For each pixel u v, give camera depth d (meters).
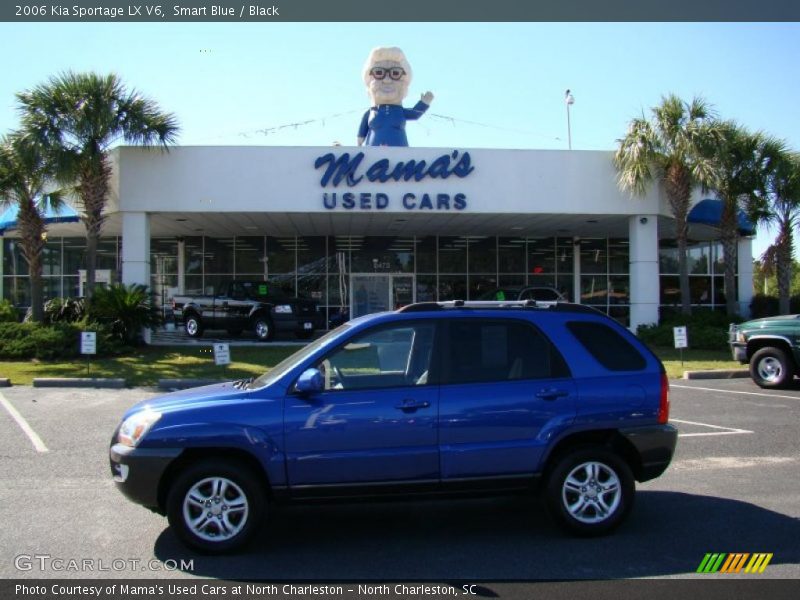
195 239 27.16
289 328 21.72
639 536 5.55
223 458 5.21
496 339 5.55
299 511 6.30
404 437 5.20
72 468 7.86
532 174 20.58
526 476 5.34
